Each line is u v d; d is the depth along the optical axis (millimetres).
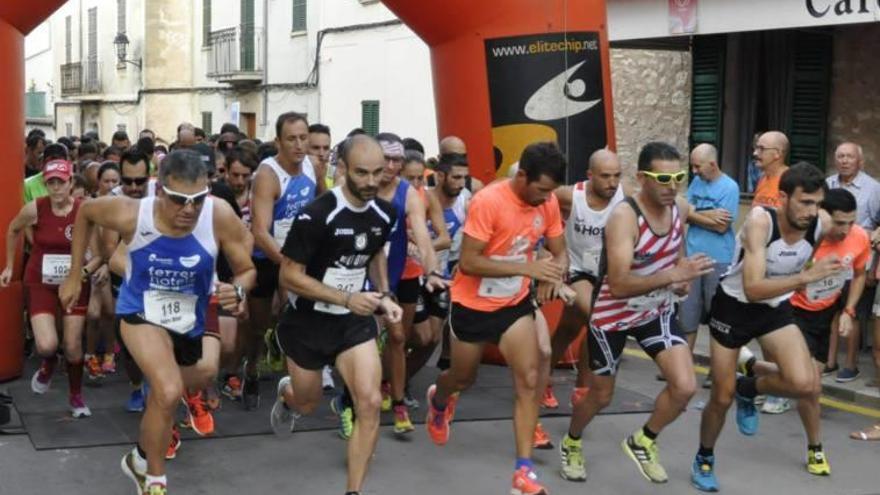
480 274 5996
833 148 11664
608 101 9867
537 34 9555
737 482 6566
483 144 9688
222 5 29281
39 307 7895
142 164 7422
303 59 24797
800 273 5922
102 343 9031
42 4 8773
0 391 8445
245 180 8430
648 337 6133
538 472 6707
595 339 6234
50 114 46375
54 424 7477
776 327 6316
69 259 7809
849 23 9797
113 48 37125
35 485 6254
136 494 6129
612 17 12352
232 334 7504
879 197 9477
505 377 9297
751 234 6059
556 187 5941
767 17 10555
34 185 9844
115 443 7059
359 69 22156
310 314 5852
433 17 9703
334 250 5711
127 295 5656
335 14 23062
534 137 9570
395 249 6984
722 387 6254
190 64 32219
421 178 7770
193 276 5598
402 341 7289
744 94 12586
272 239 7496
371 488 6379
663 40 13086
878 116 11125
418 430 7586
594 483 6516
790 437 7562
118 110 37000
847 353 9031
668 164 5781
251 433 7395
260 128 27344
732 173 12789
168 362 5539
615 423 7879
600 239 7391
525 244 6180
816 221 6180
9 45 8680
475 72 9641
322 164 7828
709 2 11172
